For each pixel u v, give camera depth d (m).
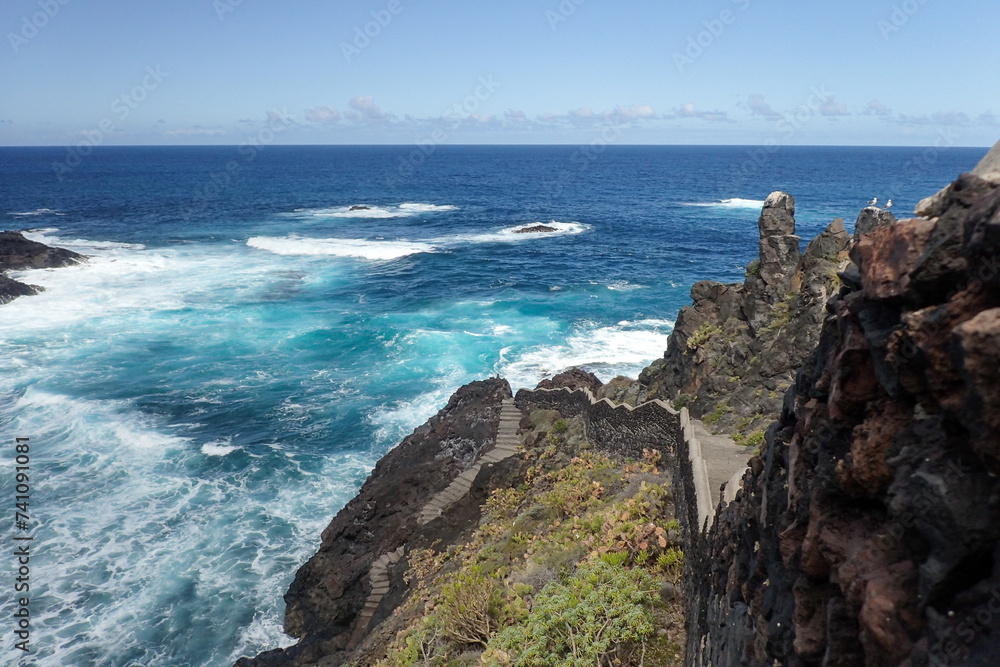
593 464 21.20
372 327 44.47
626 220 100.19
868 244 5.95
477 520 21.56
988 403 4.12
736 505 9.41
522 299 51.81
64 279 55.69
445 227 93.06
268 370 37.69
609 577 13.48
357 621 19.59
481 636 14.12
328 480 27.12
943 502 4.47
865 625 4.95
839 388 5.85
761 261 21.08
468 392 30.42
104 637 19.28
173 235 80.88
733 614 8.06
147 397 34.09
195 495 25.88
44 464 27.64
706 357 21.28
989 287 4.48
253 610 20.66
